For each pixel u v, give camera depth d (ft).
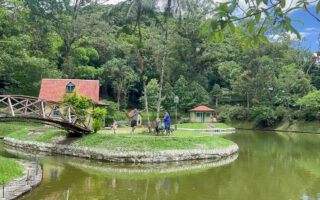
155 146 76.54
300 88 191.01
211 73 226.17
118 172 64.39
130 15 101.60
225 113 201.67
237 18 9.25
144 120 179.52
